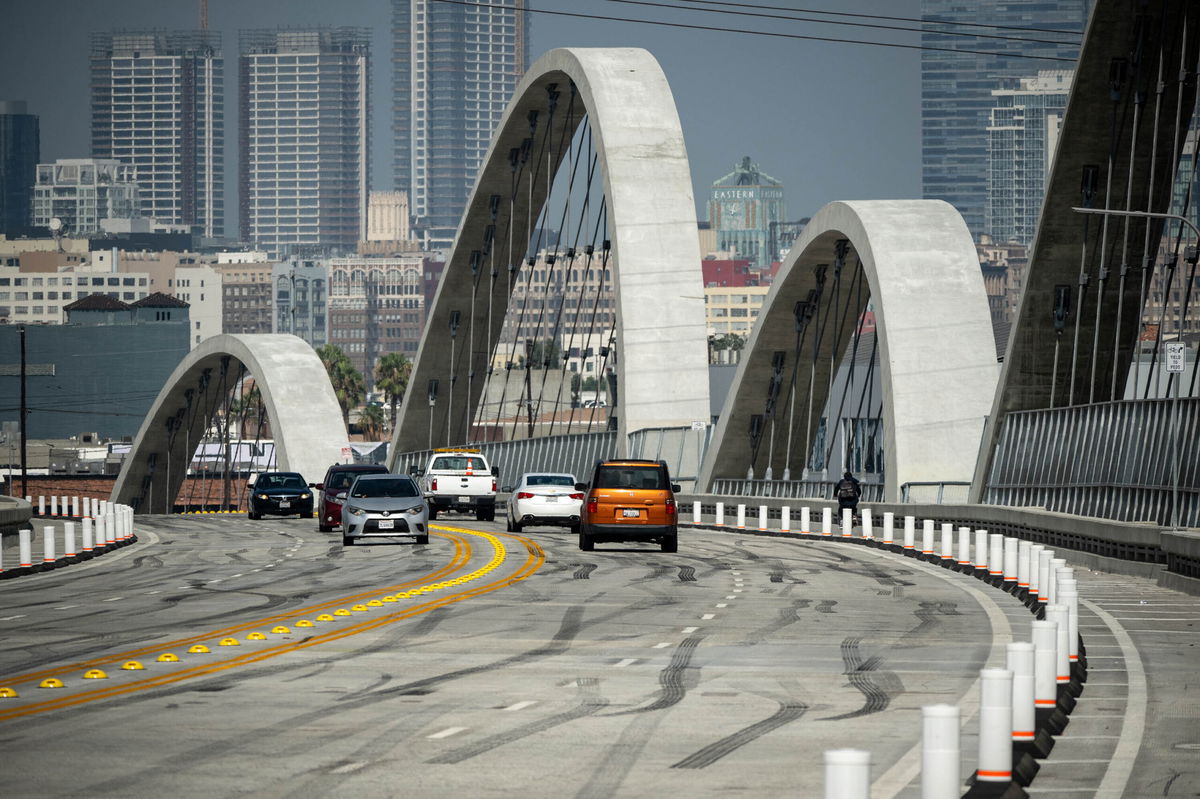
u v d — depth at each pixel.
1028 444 154.12
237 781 35.47
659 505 120.00
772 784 35.22
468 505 177.38
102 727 42.94
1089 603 80.75
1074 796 34.28
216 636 65.19
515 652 59.59
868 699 47.81
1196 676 53.50
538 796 33.91
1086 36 144.00
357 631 66.81
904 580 95.44
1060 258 156.25
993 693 31.94
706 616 73.06
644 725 43.16
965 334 169.88
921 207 178.88
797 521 173.00
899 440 166.38
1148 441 125.06
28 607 81.25
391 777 35.94
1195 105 143.50
